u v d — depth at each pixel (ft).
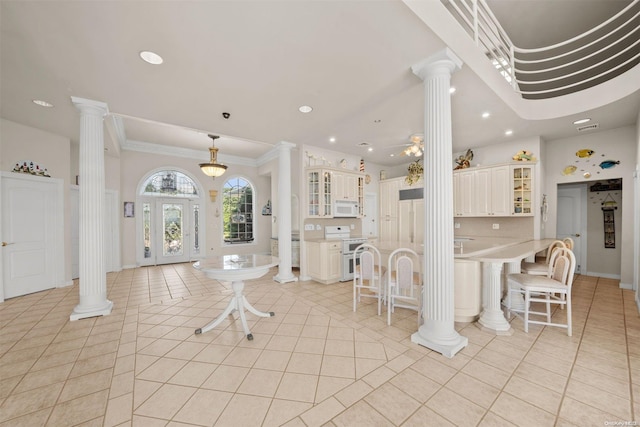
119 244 20.08
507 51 11.86
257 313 10.13
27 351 7.85
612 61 14.97
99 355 7.63
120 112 11.52
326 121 12.73
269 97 10.17
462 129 13.85
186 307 11.73
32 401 5.71
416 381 6.34
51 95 9.86
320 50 7.37
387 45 7.18
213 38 6.84
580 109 11.64
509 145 16.11
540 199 15.12
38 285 13.87
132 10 5.84
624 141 13.70
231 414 5.31
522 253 9.93
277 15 6.06
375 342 8.30
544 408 5.41
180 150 22.95
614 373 6.58
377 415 5.26
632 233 13.76
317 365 7.04
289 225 16.52
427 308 8.07
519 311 10.08
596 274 17.26
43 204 14.10
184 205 23.48
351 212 18.44
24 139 13.16
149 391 6.03
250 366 7.02
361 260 10.73
